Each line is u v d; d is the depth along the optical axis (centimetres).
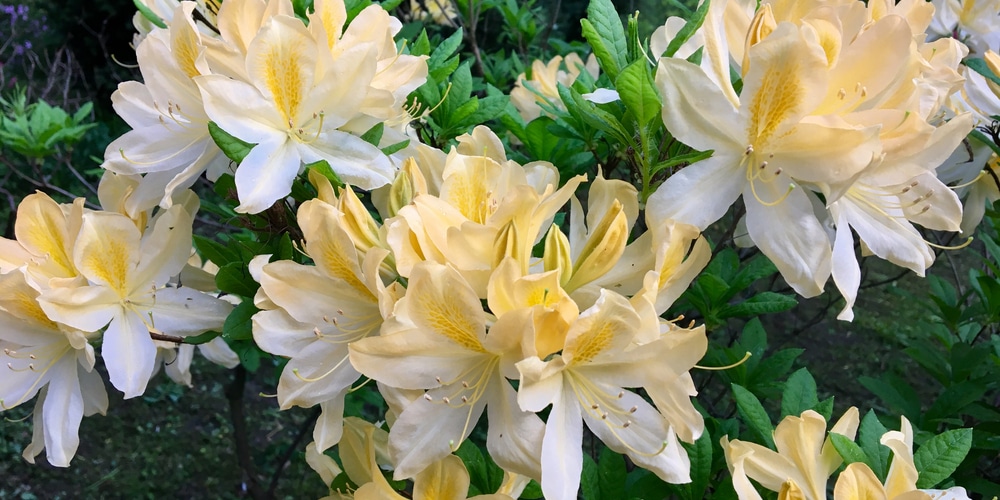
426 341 24
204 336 32
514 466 24
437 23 82
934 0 49
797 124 25
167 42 31
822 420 28
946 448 28
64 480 93
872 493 25
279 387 27
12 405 31
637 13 30
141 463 96
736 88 28
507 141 50
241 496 91
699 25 28
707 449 31
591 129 38
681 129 26
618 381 25
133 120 31
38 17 167
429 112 39
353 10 35
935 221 29
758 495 27
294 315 27
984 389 46
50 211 30
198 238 34
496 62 78
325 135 29
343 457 31
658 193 26
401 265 25
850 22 28
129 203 31
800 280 26
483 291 25
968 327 64
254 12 29
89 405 33
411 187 28
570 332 23
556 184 30
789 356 42
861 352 103
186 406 105
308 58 28
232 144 28
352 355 24
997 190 44
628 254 26
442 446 25
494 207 27
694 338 23
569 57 62
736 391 32
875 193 29
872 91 26
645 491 32
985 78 40
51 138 67
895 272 113
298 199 32
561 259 24
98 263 30
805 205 26
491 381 25
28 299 30
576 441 24
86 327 30
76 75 148
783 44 24
